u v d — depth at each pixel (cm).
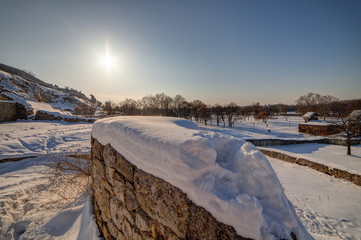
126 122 232
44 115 1908
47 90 4100
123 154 201
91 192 395
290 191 730
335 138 1689
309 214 561
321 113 4362
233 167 129
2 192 446
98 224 279
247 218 96
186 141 135
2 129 1324
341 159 1060
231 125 3638
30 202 412
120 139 210
